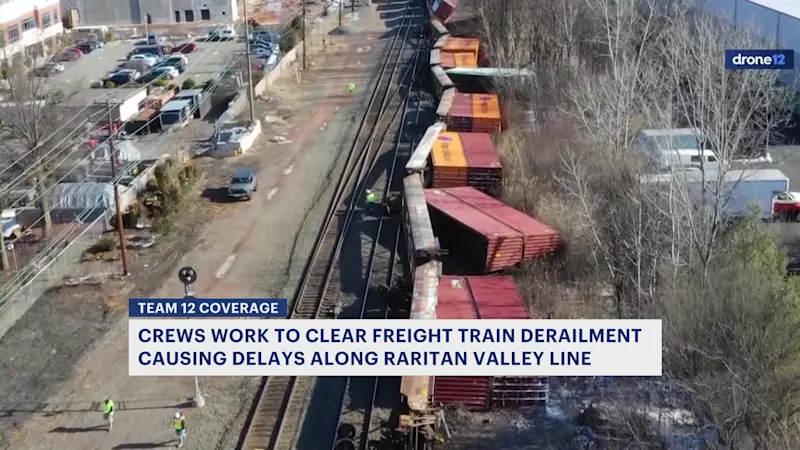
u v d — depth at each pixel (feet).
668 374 73.92
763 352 64.39
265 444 75.56
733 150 84.69
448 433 73.46
